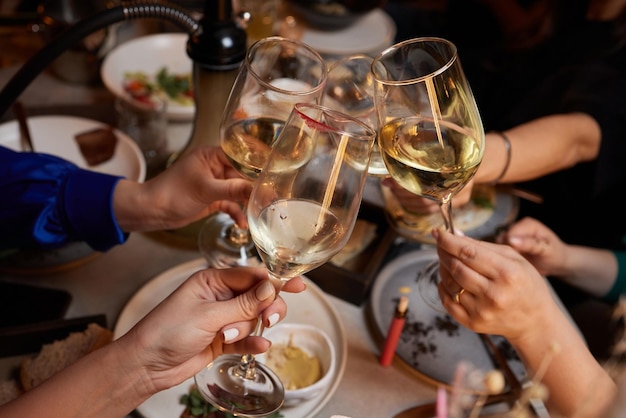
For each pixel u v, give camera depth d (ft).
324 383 2.83
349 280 3.34
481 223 4.10
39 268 3.33
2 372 2.92
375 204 3.85
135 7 3.25
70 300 3.23
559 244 4.13
